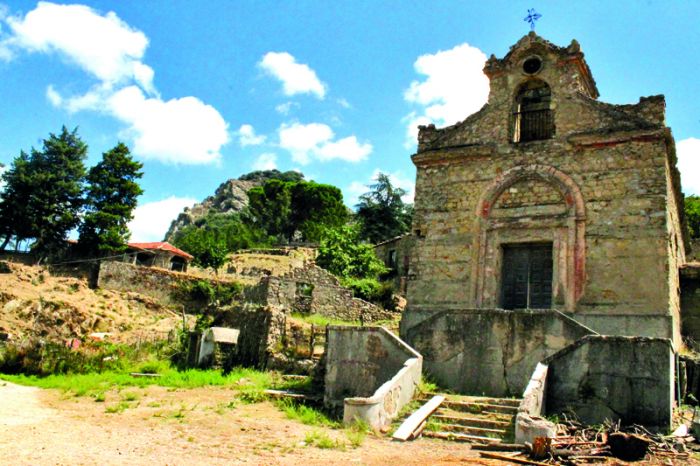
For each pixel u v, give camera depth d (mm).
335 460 10102
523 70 21062
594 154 18984
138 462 9492
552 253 19016
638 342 13039
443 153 21297
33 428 12289
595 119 19297
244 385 19734
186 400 17031
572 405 13297
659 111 18328
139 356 27625
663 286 16953
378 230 74562
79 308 38812
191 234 85750
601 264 17922
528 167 19828
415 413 13273
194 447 10852
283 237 99625
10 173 56406
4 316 36469
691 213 51250
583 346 13578
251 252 76000
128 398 17172
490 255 19672
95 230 55812
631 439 10500
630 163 18359
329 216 101125
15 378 22969
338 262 48219
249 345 25312
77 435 11656
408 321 20266
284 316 25203
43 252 54938
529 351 14852
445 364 15727
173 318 41594
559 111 19969
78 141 60656
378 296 42094
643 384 12773
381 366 15703
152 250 59062
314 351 23969
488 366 15203
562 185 19109
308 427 13258
